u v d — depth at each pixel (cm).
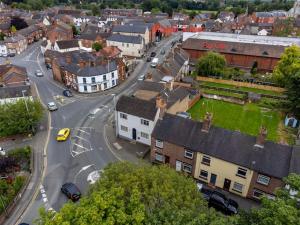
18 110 4888
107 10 18900
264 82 7631
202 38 9950
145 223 1975
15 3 19912
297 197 1925
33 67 9188
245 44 9031
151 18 14738
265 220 1756
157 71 6900
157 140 4134
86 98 6750
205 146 3766
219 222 1903
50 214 2069
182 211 2045
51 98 6719
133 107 4681
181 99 5638
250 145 3588
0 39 12562
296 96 5403
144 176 2517
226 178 3741
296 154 3362
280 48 8650
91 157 4478
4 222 3275
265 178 3425
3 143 4878
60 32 11562
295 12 16812
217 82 7981
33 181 3944
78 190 3675
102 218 1900
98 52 8931
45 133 5184
